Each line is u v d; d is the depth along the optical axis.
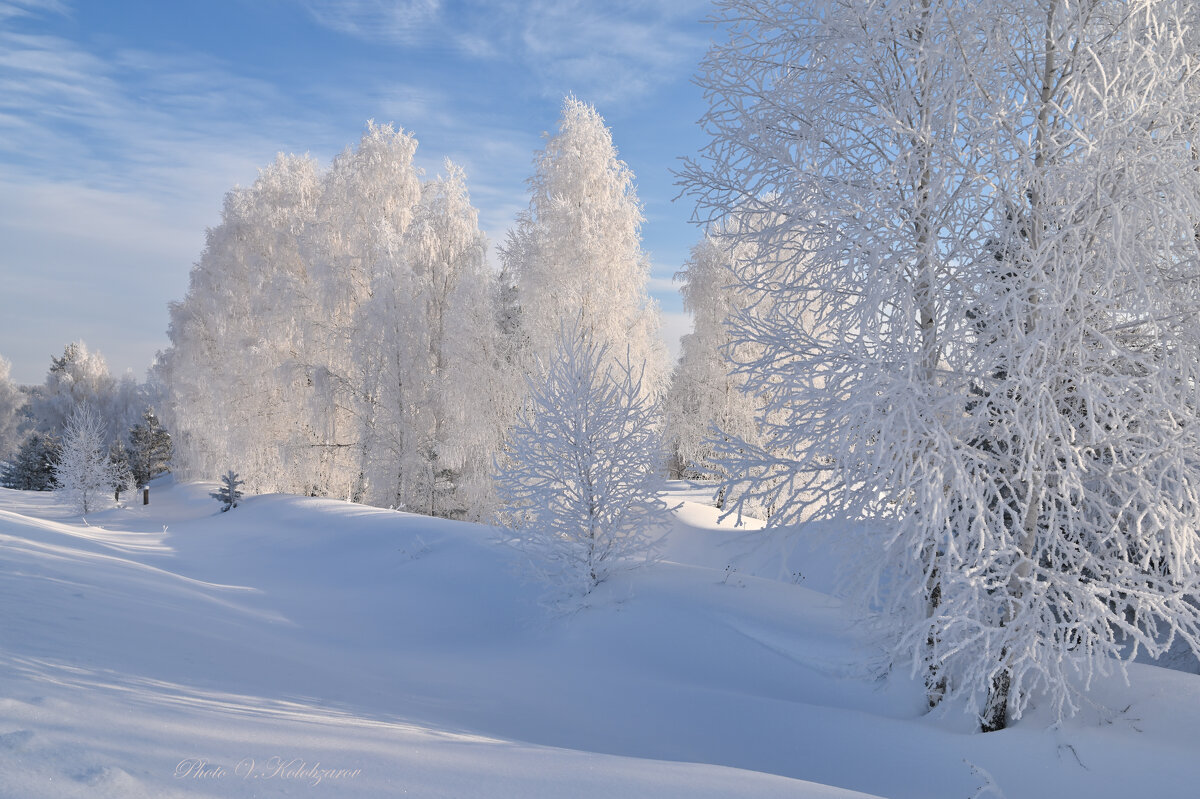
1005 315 5.77
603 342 19.56
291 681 5.57
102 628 5.09
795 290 7.23
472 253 26.66
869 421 5.67
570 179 21.38
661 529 17.81
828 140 6.80
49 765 2.01
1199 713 6.07
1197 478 5.48
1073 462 5.97
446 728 4.86
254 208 32.34
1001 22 6.16
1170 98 5.40
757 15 7.25
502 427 21.67
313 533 19.41
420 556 15.07
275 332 28.08
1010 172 6.00
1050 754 5.67
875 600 7.04
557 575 11.45
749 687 7.87
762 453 7.52
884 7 6.46
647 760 3.68
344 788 2.39
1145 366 5.59
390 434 24.97
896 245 6.41
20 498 34.91
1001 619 6.20
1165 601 5.57
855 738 6.26
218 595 11.88
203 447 39.38
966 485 5.55
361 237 26.64
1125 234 5.48
